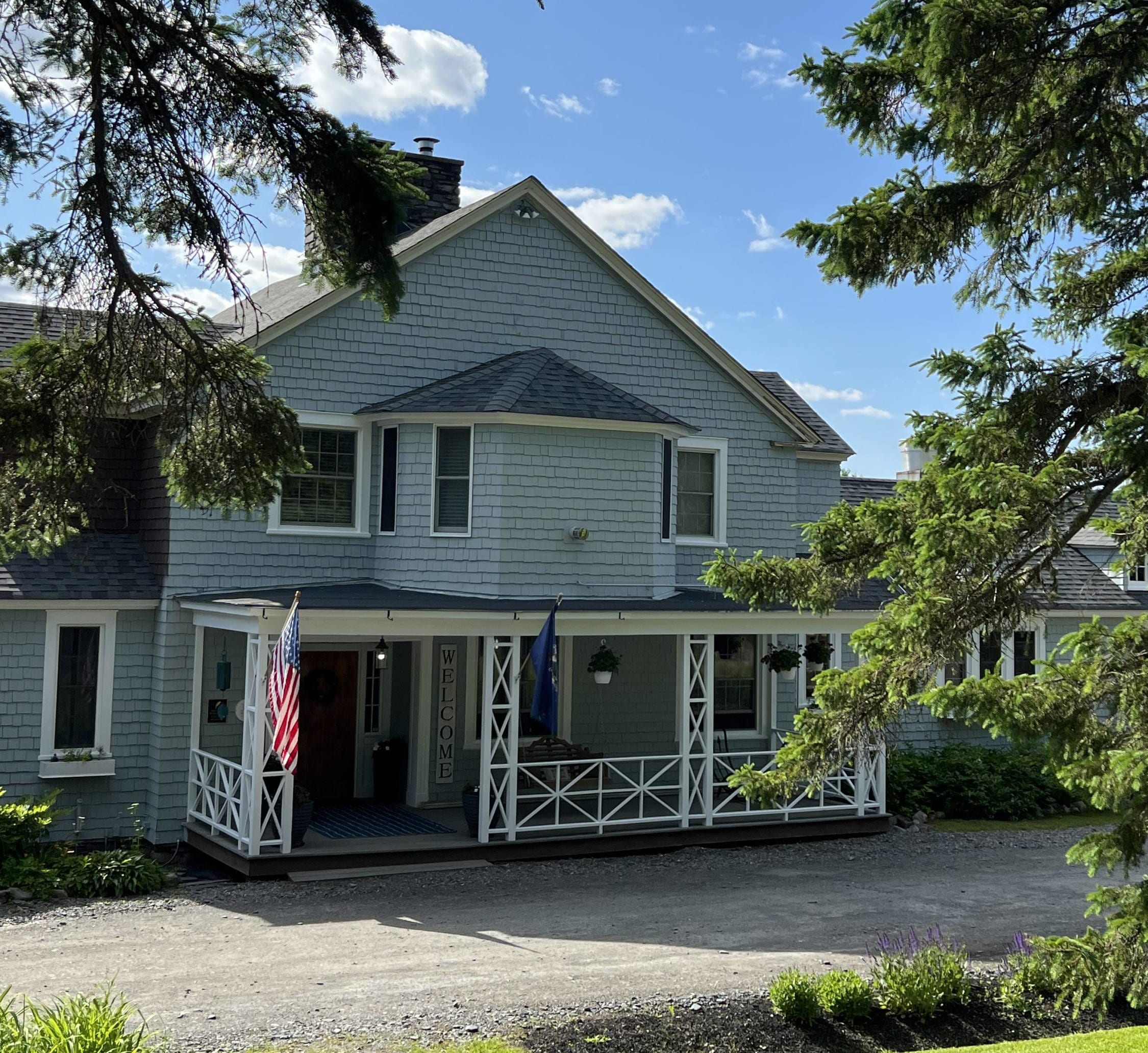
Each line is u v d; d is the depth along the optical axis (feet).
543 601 55.72
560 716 64.64
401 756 62.59
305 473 58.39
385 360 61.36
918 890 49.03
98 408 37.60
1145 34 30.71
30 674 54.49
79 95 34.63
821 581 34.81
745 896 47.19
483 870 50.57
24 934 40.06
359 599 52.70
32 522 39.01
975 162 33.17
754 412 71.61
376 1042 29.63
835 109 32.99
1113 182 33.99
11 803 52.34
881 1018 33.65
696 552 69.26
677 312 68.33
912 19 31.07
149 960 36.76
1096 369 32.19
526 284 64.90
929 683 31.50
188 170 35.42
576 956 37.96
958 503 29.12
